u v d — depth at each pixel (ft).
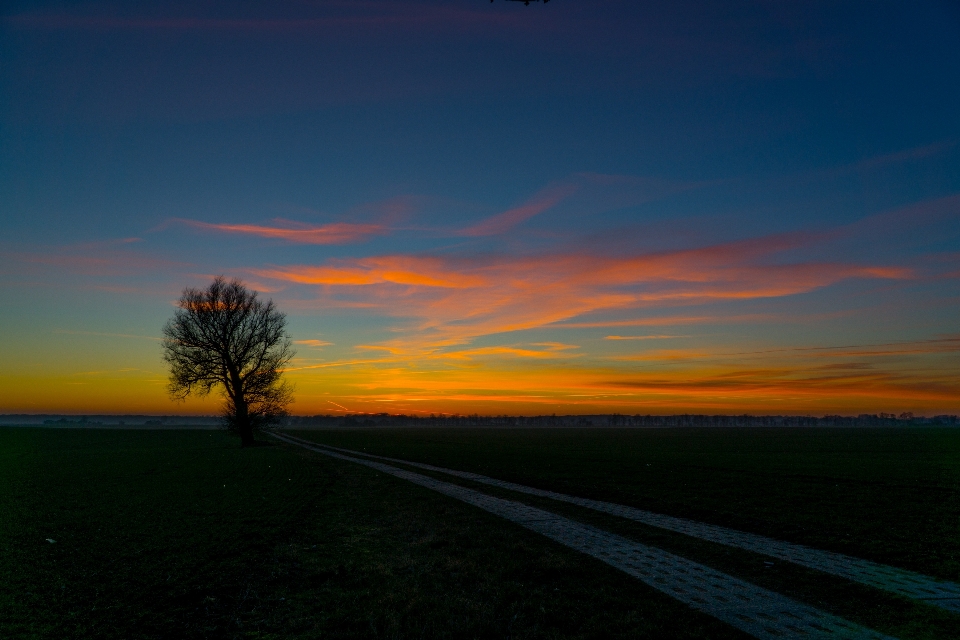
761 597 35.06
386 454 174.50
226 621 31.76
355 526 57.82
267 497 76.79
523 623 31.19
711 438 339.98
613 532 55.06
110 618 31.83
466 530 55.52
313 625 31.17
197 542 49.44
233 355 197.98
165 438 290.76
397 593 36.11
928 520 59.98
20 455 164.14
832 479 101.96
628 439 325.01
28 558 44.19
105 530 54.65
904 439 318.04
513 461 145.59
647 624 30.63
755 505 70.08
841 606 33.37
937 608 32.81
